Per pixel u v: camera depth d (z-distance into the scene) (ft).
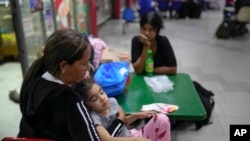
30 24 11.26
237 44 19.72
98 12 27.58
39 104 3.49
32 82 3.82
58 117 3.48
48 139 3.61
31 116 3.57
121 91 5.99
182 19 31.17
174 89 6.44
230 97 10.78
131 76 7.36
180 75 7.50
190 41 20.71
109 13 31.83
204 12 36.32
